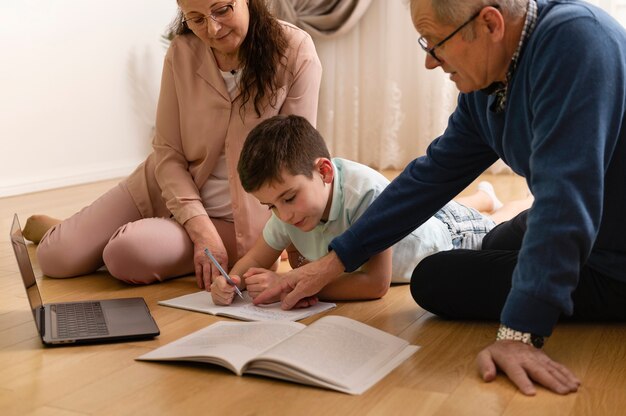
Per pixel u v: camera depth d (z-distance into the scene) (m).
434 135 5.13
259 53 2.29
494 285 1.79
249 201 2.35
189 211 2.34
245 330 1.69
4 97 4.25
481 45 1.45
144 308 1.95
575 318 1.79
